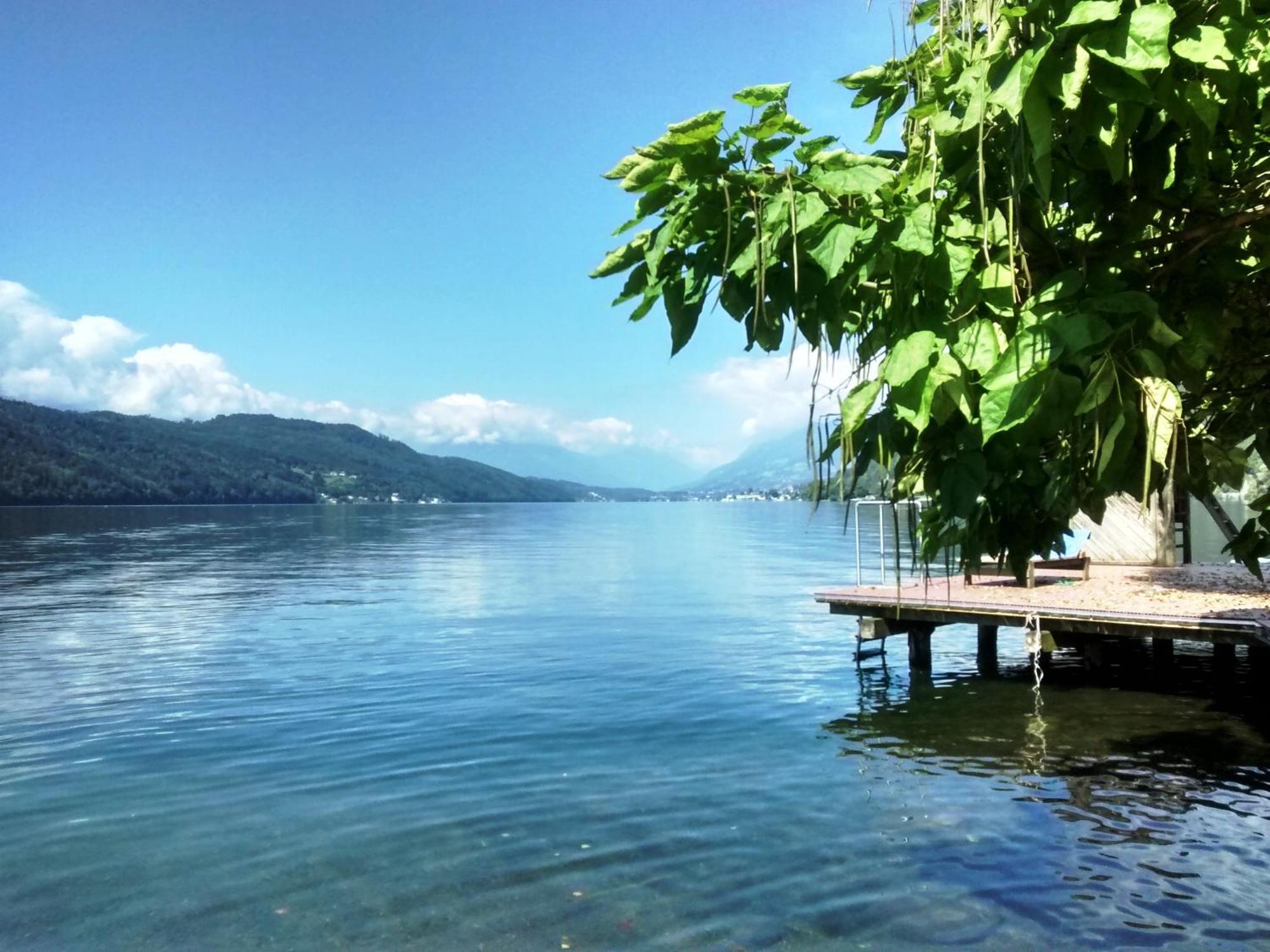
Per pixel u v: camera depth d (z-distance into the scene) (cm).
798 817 950
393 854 862
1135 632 1475
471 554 6247
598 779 1097
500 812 977
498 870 817
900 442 222
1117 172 201
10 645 2220
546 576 4456
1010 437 207
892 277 205
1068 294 196
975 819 938
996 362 189
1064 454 265
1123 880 774
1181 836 876
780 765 1155
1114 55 177
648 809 984
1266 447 336
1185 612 1481
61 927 720
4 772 1155
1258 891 745
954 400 193
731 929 696
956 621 1686
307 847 881
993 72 195
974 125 196
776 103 205
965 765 1151
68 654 2084
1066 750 1215
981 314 203
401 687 1692
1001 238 206
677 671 1848
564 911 731
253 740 1304
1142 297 193
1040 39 188
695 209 210
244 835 917
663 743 1277
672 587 3834
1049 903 731
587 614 2867
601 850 862
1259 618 1395
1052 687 1662
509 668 1886
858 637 1867
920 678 1767
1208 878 772
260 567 4962
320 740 1301
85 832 932
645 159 211
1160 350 201
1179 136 233
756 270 213
